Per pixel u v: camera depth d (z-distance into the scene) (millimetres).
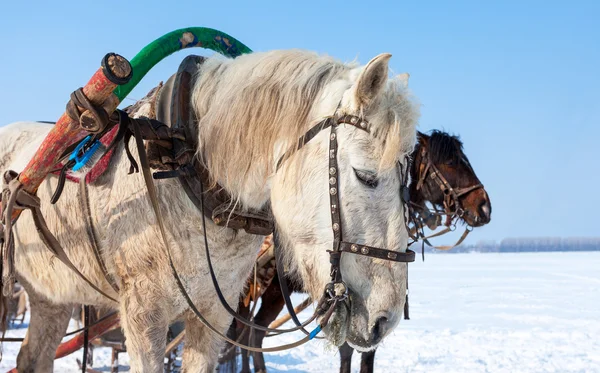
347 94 2154
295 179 2148
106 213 2414
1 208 2646
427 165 5441
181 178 2344
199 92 2469
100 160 2441
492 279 23219
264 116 2240
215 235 2381
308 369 6922
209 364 2527
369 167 2061
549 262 40719
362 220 2064
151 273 2332
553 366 7070
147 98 2721
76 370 6488
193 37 2668
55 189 2629
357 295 2096
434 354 7840
